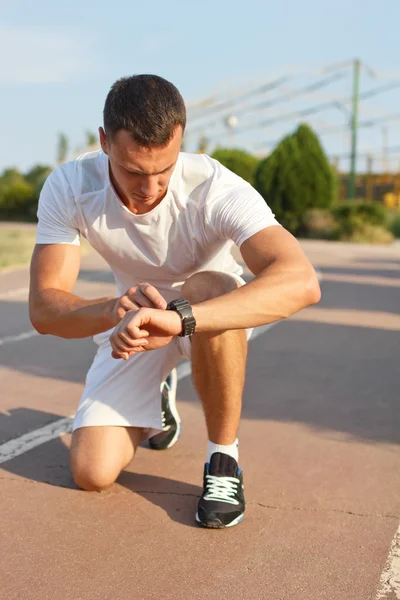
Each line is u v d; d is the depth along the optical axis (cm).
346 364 511
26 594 213
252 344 581
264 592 215
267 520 263
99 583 220
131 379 287
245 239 244
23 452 332
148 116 207
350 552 240
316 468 312
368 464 317
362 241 2159
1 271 1109
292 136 2317
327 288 946
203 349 258
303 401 416
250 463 318
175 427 336
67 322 245
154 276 283
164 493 287
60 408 404
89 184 255
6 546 242
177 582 220
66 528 256
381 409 401
